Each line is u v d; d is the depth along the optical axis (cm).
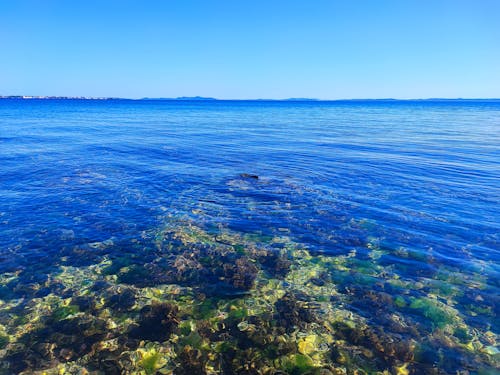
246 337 630
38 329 638
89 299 732
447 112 9300
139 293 757
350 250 967
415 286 795
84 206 1283
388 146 2908
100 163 2080
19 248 943
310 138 3488
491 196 1441
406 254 943
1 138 3064
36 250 935
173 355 585
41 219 1148
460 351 595
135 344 608
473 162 2195
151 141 3150
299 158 2345
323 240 1027
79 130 4006
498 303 729
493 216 1208
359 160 2272
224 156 2405
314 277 833
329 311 707
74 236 1025
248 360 577
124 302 724
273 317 687
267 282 811
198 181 1681
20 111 7588
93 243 984
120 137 3416
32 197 1377
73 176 1736
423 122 5675
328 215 1225
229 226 1123
